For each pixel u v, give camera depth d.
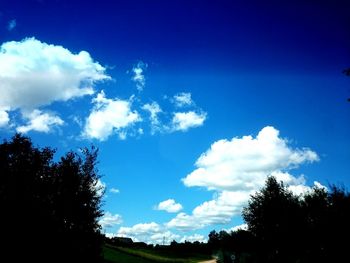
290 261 30.89
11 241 16.67
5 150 18.38
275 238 33.50
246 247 42.91
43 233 17.59
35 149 19.56
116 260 60.81
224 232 63.06
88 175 20.42
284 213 34.16
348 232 24.16
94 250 19.19
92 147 21.34
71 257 18.25
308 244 27.45
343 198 25.30
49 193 18.84
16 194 17.56
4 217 16.81
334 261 24.09
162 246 149.12
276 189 37.47
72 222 19.09
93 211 19.67
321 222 25.62
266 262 34.66
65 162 20.17
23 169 18.30
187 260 98.81
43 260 17.33
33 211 17.62
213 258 110.25
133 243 145.12
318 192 29.48
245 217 38.38
